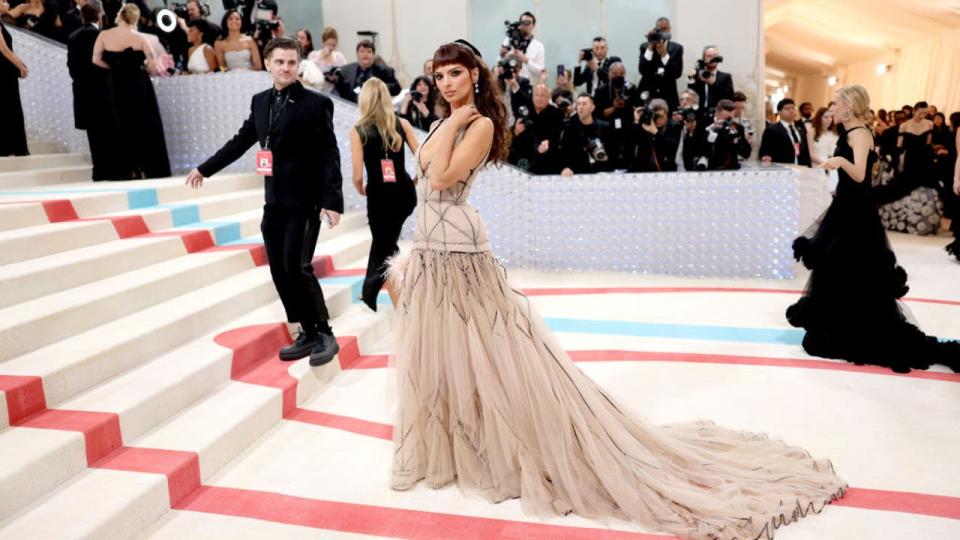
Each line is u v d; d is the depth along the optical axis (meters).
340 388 3.72
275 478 2.82
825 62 18.86
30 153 6.36
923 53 12.87
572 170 6.54
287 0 9.62
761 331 4.56
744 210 6.09
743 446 2.84
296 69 3.50
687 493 2.49
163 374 3.13
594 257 6.44
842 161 3.89
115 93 5.85
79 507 2.32
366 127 4.18
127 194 4.88
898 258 6.93
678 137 6.87
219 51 7.18
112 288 3.61
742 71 8.73
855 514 2.47
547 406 2.59
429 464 2.73
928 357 3.81
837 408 3.35
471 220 2.70
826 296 4.06
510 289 2.75
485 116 2.68
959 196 6.65
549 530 2.43
